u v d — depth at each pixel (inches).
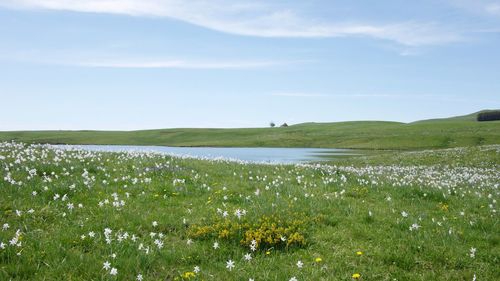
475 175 1075.9
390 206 518.3
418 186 656.4
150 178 582.2
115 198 458.0
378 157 1956.2
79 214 420.2
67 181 522.3
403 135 4584.2
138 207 453.4
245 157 2699.3
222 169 741.9
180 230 395.5
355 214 466.0
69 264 303.9
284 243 370.3
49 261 307.3
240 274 309.9
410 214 480.1
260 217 413.7
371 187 626.5
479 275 325.4
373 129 5816.9
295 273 314.5
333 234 396.5
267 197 519.5
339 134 5521.7
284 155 2984.7
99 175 593.0
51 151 789.9
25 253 316.5
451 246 375.6
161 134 7258.9
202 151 3708.2
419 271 333.4
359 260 346.0
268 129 7583.7
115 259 318.7
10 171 555.2
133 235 355.9
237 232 382.3
